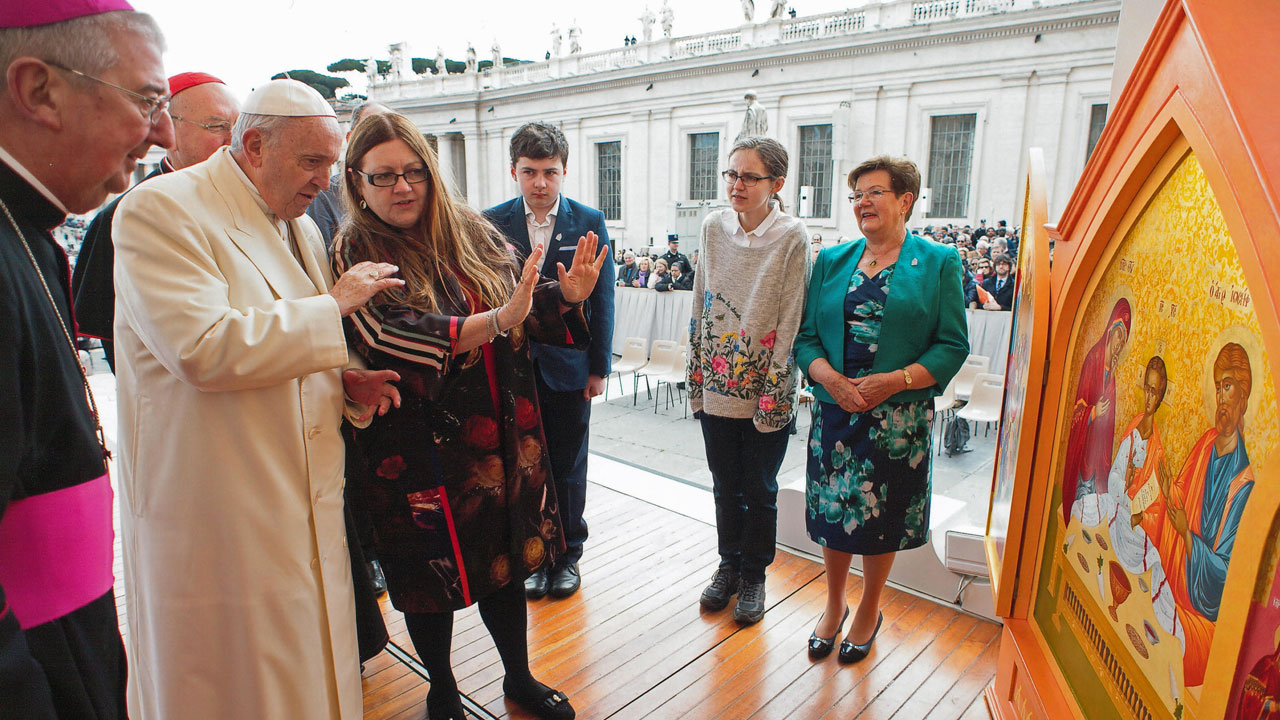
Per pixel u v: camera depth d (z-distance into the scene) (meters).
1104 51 13.80
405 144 1.44
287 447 1.24
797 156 18.59
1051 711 1.16
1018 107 14.95
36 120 0.87
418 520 1.54
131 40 0.90
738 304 2.25
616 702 1.96
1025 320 1.46
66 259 1.01
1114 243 1.07
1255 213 0.65
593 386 2.49
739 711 1.92
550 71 23.48
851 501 2.01
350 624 1.40
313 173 1.25
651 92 20.83
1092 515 1.10
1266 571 0.65
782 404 2.21
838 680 2.04
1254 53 0.68
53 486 0.92
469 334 1.38
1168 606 0.84
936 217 16.70
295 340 1.14
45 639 0.90
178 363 1.09
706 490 3.54
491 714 1.90
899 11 16.42
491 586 1.63
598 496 3.48
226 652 1.23
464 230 1.63
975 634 2.27
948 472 5.07
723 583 2.44
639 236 22.08
